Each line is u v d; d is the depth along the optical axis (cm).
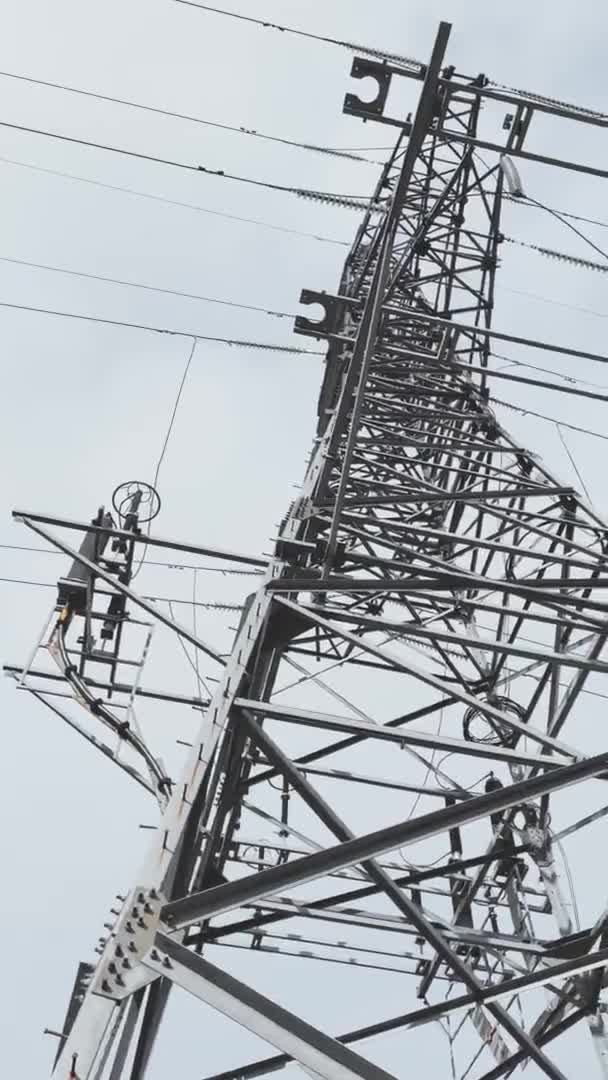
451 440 2569
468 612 2298
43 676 1758
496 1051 1670
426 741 1408
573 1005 1622
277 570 1761
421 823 1141
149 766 1528
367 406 2672
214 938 1490
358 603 2131
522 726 1505
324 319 2548
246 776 1817
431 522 2709
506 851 1683
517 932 1897
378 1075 940
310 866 1088
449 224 3006
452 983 1858
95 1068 896
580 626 1647
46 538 1739
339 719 1400
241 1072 1444
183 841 1198
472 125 2777
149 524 1859
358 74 1524
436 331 2945
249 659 1516
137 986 957
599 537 2139
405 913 1303
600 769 1205
